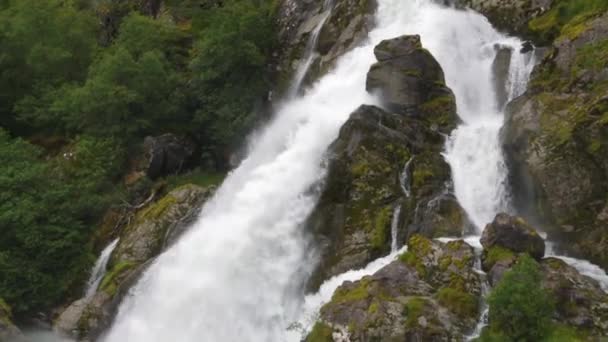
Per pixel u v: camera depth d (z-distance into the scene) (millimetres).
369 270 21188
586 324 16953
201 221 27359
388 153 23859
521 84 26219
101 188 33656
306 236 23641
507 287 16781
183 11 45312
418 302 17938
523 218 21703
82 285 29766
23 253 29500
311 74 33688
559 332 16531
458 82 28000
